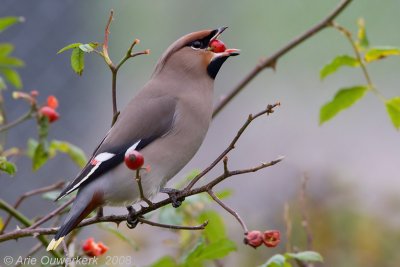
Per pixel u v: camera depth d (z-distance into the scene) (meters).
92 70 15.85
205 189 6.29
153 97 7.94
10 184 12.81
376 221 11.31
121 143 7.55
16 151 8.70
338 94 8.13
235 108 21.41
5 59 8.67
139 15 19.73
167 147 7.72
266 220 11.71
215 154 19.97
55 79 14.29
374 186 13.81
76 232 7.82
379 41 20.75
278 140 20.11
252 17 21.05
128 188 7.42
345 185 11.92
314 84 21.67
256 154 19.73
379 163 20.41
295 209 11.24
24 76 13.94
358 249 11.09
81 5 14.88
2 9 13.86
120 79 19.92
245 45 21.34
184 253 8.05
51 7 14.23
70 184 7.30
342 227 11.22
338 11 8.74
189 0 20.41
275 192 12.89
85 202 7.21
